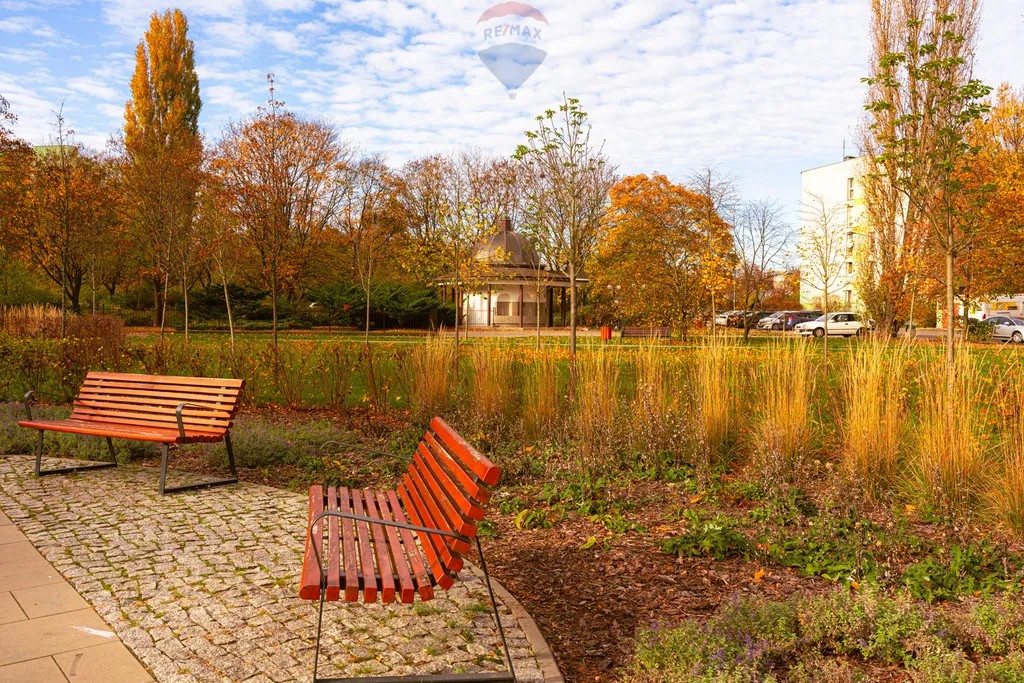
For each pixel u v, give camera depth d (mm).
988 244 18094
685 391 7391
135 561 4340
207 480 6316
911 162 8594
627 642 3461
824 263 26359
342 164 24266
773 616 3418
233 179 18047
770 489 5352
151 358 11758
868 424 5996
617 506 5473
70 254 18328
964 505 5051
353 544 3348
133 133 43938
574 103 13586
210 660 3137
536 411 7598
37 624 3473
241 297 40812
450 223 20812
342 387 10781
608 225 28703
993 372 6832
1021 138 23281
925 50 8430
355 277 45062
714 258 25953
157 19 44750
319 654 3217
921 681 2887
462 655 3248
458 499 3162
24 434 7668
